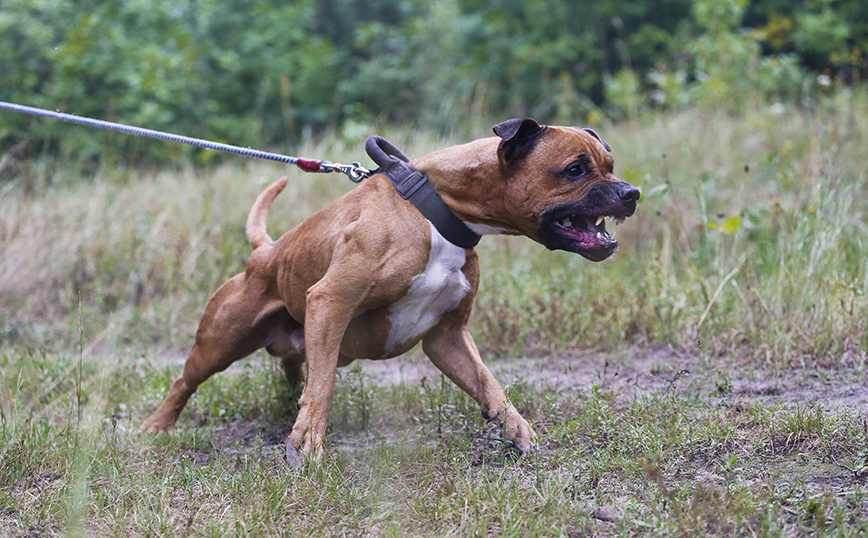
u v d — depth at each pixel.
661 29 21.11
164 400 5.44
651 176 10.16
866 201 8.24
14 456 4.32
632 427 4.30
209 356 5.07
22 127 16.31
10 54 17.09
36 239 8.80
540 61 19.81
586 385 5.57
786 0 19.59
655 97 14.66
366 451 4.34
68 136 15.98
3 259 8.48
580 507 3.57
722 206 8.98
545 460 4.16
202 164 16.56
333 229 4.46
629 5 20.50
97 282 8.49
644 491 3.69
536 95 19.88
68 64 16.86
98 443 4.63
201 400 5.73
